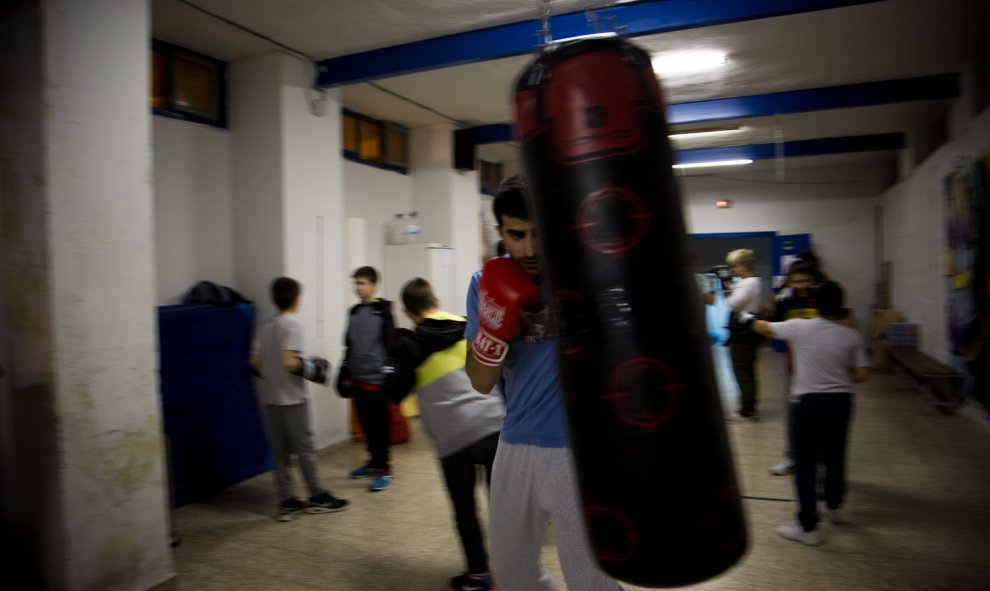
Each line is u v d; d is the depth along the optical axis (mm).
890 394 7324
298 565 3111
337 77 5215
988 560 3008
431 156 7695
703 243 12891
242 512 3850
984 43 5383
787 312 4250
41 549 2590
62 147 2523
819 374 3191
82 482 2580
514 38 4609
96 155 2645
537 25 4531
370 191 7055
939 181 6973
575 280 1323
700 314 1347
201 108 4949
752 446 5059
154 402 2863
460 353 2756
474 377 1732
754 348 5875
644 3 4207
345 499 4039
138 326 2799
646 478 1251
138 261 2803
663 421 1253
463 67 5672
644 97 1354
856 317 11211
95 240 2639
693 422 1265
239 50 4918
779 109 6719
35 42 2475
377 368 4320
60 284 2518
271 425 3723
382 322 4391
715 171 11586
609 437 1279
